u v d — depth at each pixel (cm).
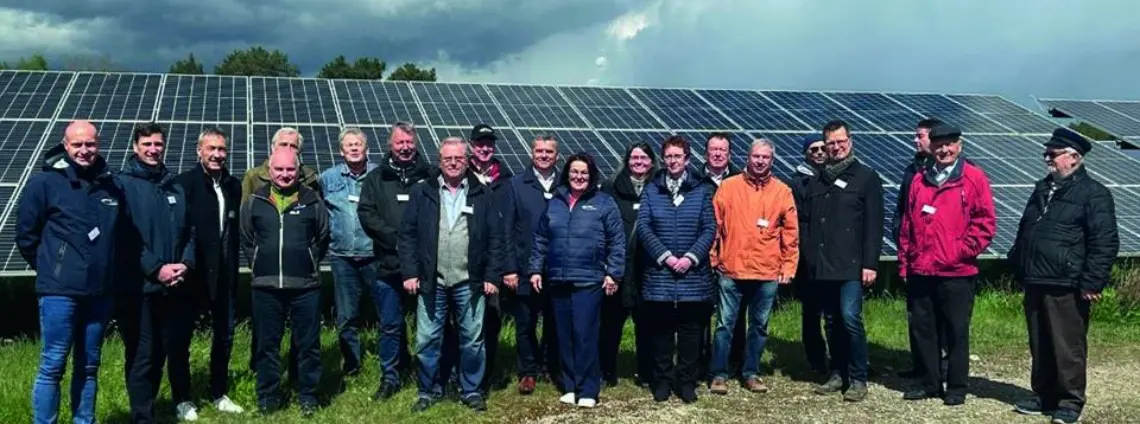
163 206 583
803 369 817
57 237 536
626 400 710
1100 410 705
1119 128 1639
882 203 708
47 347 541
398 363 729
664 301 682
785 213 704
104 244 548
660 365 707
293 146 670
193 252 604
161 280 578
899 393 743
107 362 791
